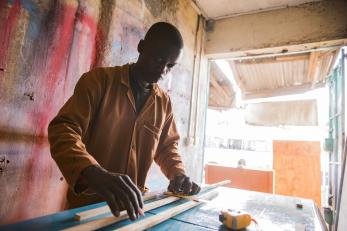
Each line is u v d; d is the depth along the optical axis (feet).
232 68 13.03
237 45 8.64
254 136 25.16
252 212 2.93
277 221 2.62
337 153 9.10
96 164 2.13
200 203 3.16
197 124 8.61
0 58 3.13
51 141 2.40
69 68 4.03
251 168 10.23
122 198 1.87
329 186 10.28
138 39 5.61
